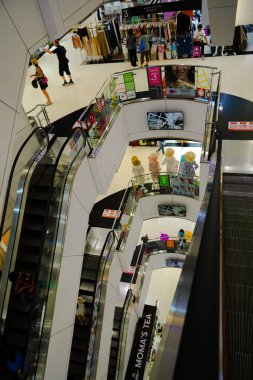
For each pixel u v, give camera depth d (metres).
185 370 1.20
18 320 5.73
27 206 6.37
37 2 4.87
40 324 5.51
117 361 11.26
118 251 10.32
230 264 3.59
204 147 7.82
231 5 6.11
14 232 5.96
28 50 4.80
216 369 1.29
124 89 9.82
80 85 11.91
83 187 7.20
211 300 1.65
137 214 12.45
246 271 3.48
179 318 1.46
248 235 4.46
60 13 5.23
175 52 12.51
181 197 12.09
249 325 2.75
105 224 11.76
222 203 5.52
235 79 11.08
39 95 11.74
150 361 13.53
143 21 12.38
